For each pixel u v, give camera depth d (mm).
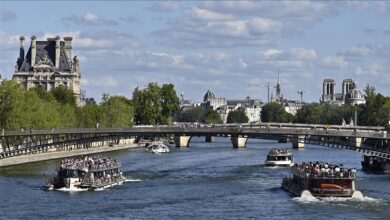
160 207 130750
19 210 126125
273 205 132750
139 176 181000
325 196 140125
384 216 122438
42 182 160750
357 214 123938
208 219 119688
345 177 139750
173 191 151250
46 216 121125
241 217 121312
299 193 142250
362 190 149500
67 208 128750
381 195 143375
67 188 151125
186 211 127000
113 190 152000
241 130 193125
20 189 149875
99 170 155875
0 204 131250
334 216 122250
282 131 186250
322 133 180250
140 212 125812
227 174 187125
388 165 186250
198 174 187125
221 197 142625
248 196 144000
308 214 123875
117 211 126500
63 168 152500
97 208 129000
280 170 199875
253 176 182125
